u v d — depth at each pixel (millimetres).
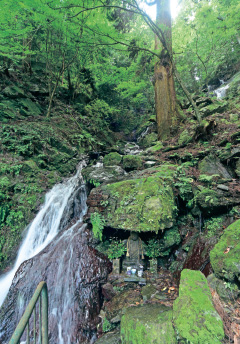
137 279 3998
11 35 7305
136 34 8555
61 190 6938
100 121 12414
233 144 5180
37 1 5980
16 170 6445
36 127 8336
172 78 8758
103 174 5902
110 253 4527
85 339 3559
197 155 5578
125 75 11844
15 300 4094
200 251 3754
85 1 7191
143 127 15039
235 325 2164
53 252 4809
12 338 1227
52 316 3910
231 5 8719
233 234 3076
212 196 3984
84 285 4078
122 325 2848
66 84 13531
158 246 4344
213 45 11586
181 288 2699
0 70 9445
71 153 8773
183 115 8602
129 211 4297
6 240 5352
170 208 4230
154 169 5578
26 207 5945
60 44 9961
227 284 2607
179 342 2207
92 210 4719
